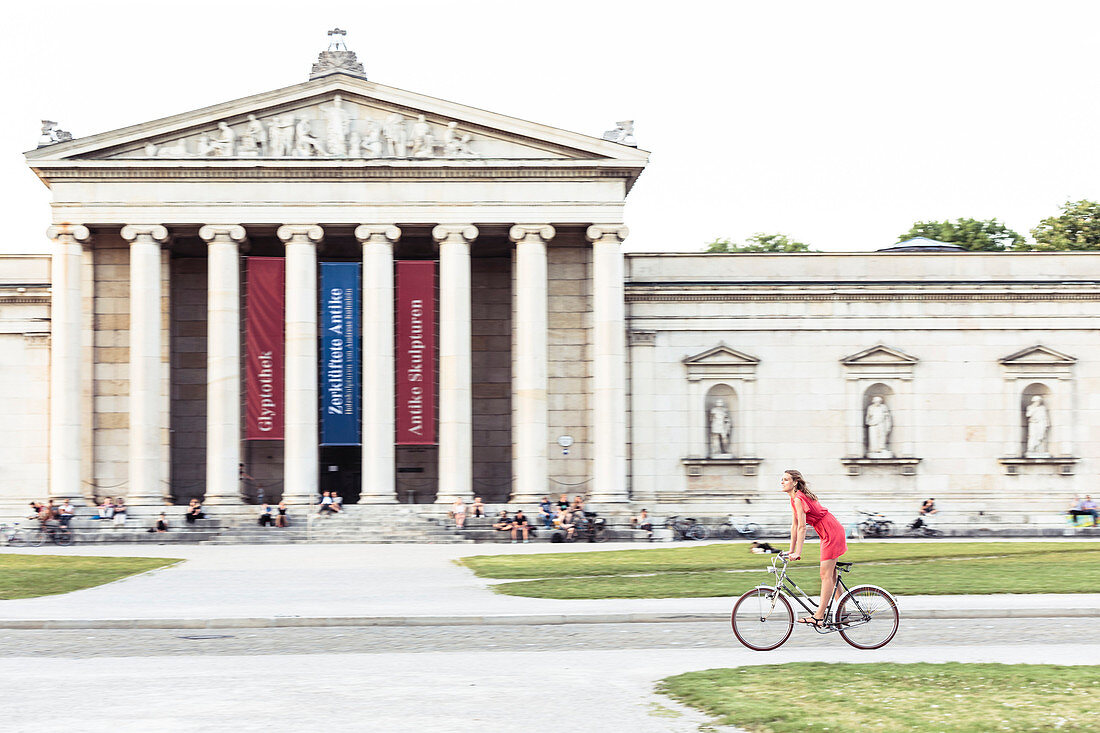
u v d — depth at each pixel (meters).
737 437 82.81
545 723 19.73
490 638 31.09
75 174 74.94
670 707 20.92
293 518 73.00
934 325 83.19
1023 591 39.81
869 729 18.50
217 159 74.94
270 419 75.62
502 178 76.25
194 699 22.00
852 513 79.81
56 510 70.44
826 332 83.25
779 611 27.41
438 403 79.81
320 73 78.19
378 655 27.80
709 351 82.75
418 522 71.69
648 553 58.34
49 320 80.25
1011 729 18.48
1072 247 120.06
